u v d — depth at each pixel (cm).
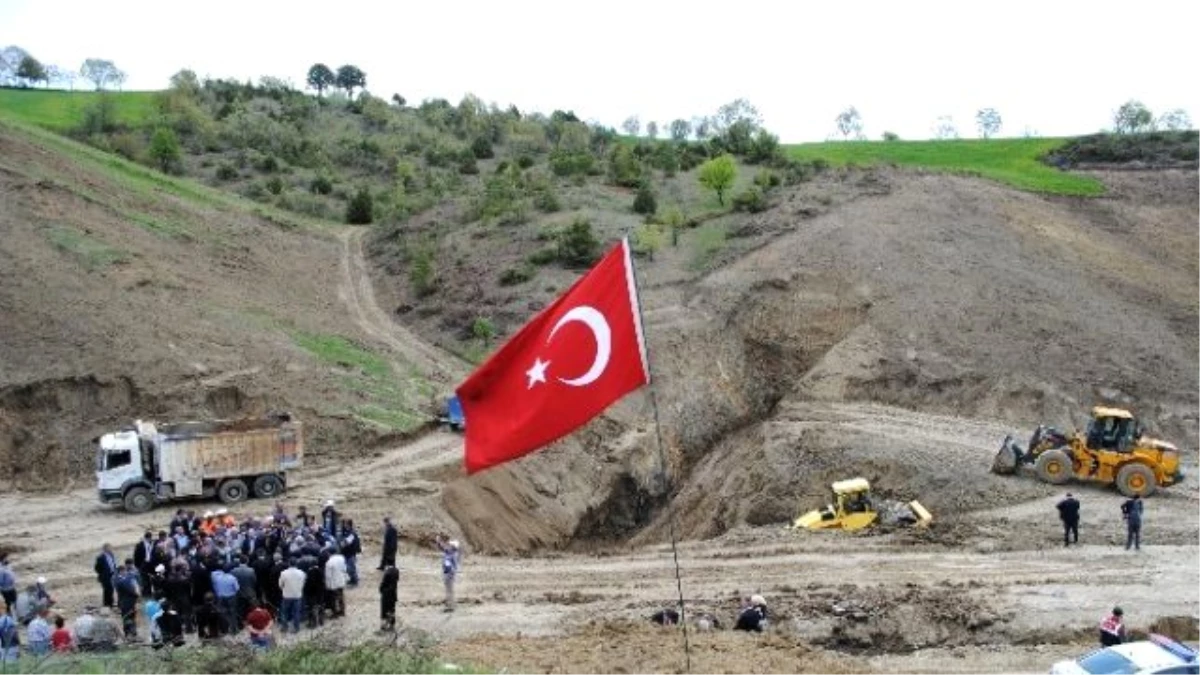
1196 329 4825
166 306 4109
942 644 2189
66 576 2494
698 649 1847
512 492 3409
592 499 3644
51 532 2833
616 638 1978
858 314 4688
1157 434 4016
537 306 5019
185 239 5234
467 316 5112
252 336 4144
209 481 3109
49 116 10231
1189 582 2430
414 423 3844
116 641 1716
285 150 9225
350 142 9862
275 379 3844
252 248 5725
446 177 8444
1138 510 2680
